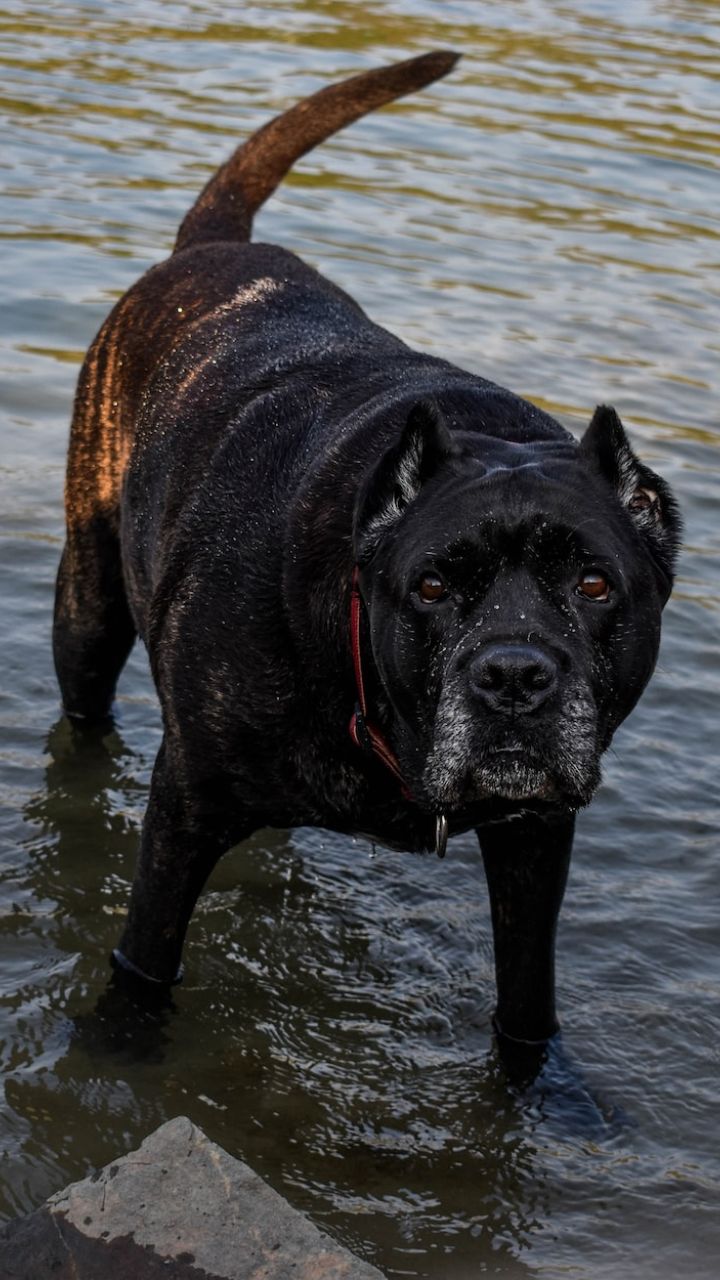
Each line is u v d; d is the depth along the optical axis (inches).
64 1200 143.6
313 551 162.4
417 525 149.5
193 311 211.8
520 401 175.5
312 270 220.1
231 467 177.6
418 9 669.3
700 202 470.6
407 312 383.9
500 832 175.3
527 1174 169.0
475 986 199.5
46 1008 186.9
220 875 217.9
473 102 547.2
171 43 591.8
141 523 198.8
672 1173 170.2
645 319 395.2
